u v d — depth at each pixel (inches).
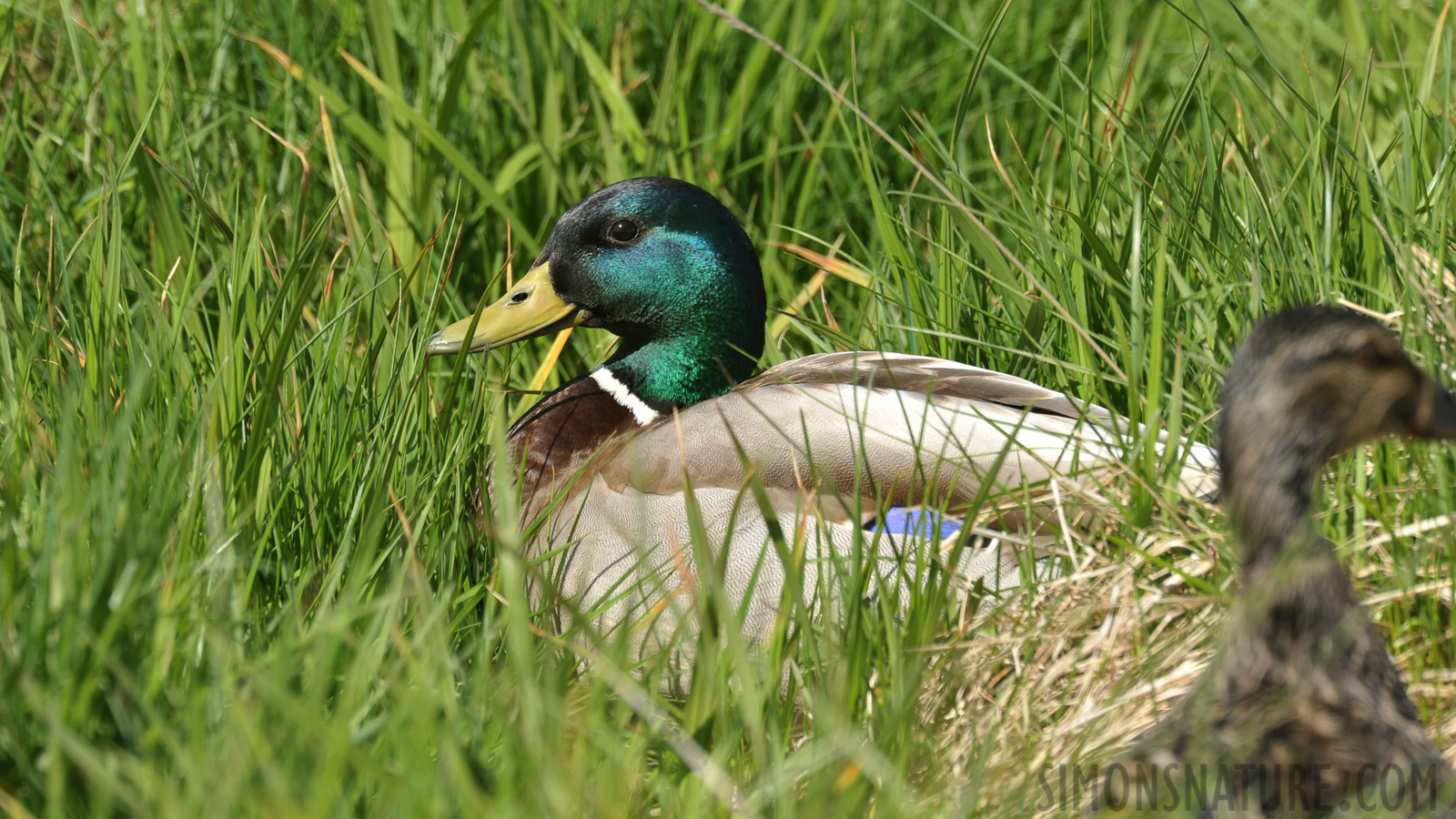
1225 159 306.2
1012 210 291.0
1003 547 240.4
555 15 350.3
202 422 209.2
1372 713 162.9
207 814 148.1
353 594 185.6
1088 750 196.9
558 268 293.3
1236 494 167.5
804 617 201.8
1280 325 167.9
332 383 249.9
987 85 397.7
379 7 339.6
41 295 269.6
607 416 286.7
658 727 183.0
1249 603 163.5
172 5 392.2
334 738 151.0
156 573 185.2
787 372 276.1
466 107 373.1
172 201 294.7
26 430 223.9
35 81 348.2
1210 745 161.0
